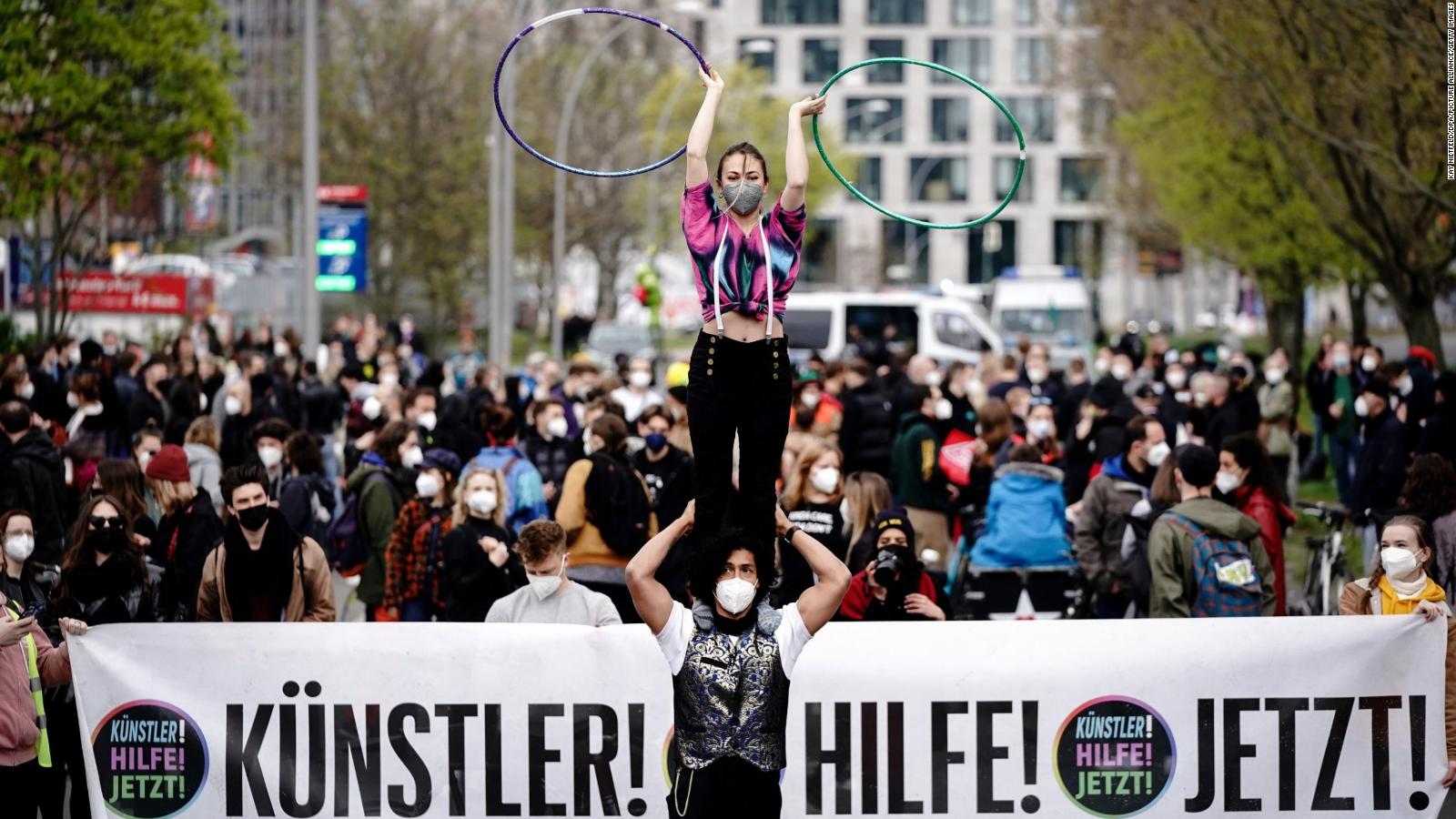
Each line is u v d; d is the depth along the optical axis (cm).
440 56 6091
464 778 1068
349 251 3541
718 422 831
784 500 1430
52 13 2975
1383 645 1070
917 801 1063
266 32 7419
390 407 2112
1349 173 3020
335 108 5941
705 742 867
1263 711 1067
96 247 3766
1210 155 4072
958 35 13150
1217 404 2308
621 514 1455
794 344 4328
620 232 7681
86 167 3503
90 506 1155
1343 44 2608
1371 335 8619
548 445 1992
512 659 1066
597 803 1068
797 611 883
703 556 856
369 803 1068
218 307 5003
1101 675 1064
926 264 13275
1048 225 13225
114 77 3053
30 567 1158
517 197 6462
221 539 1273
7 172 3006
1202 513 1282
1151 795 1067
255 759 1070
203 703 1068
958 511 1958
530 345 8219
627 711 1066
